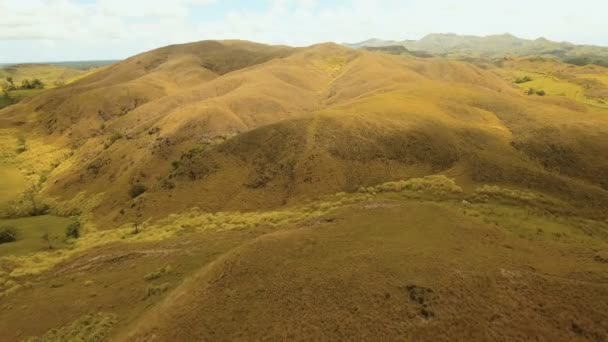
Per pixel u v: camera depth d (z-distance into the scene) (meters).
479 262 27.84
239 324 23.81
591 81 179.88
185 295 27.56
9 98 188.12
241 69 191.75
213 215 59.81
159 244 48.75
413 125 75.19
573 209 47.81
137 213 66.50
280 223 49.38
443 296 24.14
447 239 31.80
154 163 86.88
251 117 111.50
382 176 63.56
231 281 27.66
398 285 25.09
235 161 73.31
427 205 39.59
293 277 27.14
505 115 87.38
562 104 100.81
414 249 29.44
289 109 121.75
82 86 177.75
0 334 32.91
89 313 32.94
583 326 22.61
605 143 67.38
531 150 68.00
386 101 91.19
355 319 22.89
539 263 29.03
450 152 67.00
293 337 22.27
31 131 139.75
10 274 46.41
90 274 43.50
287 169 68.12
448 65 176.50
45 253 54.28
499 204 48.56
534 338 21.83
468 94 101.56
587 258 31.06
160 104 132.25
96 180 90.75
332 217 38.75
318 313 23.64
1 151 121.00
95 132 132.62
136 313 30.64
